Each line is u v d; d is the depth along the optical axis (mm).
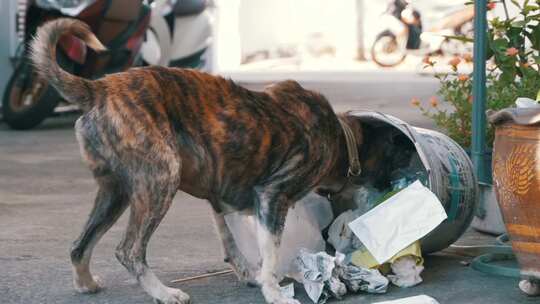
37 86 13008
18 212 8070
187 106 5332
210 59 17406
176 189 5246
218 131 5367
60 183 9461
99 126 5238
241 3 29359
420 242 6043
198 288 5781
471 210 6164
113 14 12609
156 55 14734
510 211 5219
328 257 5520
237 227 5934
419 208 5707
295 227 6039
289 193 5574
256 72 24609
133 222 5273
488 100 7316
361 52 29844
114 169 5293
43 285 5828
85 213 8062
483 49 6809
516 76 7547
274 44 29797
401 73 24000
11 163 10586
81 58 12375
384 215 5738
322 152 5652
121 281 5926
